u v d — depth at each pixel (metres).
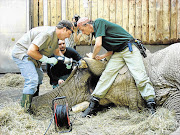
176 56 3.56
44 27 4.16
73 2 8.75
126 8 8.47
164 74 3.65
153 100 3.60
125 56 3.95
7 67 9.06
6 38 9.01
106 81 4.00
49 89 6.87
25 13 9.00
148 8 8.36
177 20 8.09
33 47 3.86
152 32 8.30
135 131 3.09
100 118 3.79
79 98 4.32
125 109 3.97
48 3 8.90
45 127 3.42
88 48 8.60
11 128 3.36
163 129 3.03
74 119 3.63
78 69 4.43
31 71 4.05
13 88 7.05
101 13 8.59
